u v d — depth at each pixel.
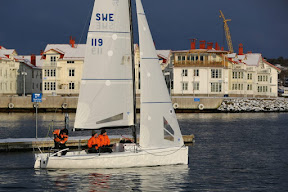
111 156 33.44
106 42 33.69
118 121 34.12
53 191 28.39
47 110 109.81
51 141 44.91
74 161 33.09
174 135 35.16
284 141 55.00
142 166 34.16
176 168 34.81
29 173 32.69
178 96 118.19
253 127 73.94
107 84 33.81
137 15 34.84
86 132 66.31
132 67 34.16
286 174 34.50
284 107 121.06
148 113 34.47
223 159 40.91
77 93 121.69
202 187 30.06
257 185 30.94
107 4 33.56
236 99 118.75
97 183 30.09
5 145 43.56
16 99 110.00
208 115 103.44
